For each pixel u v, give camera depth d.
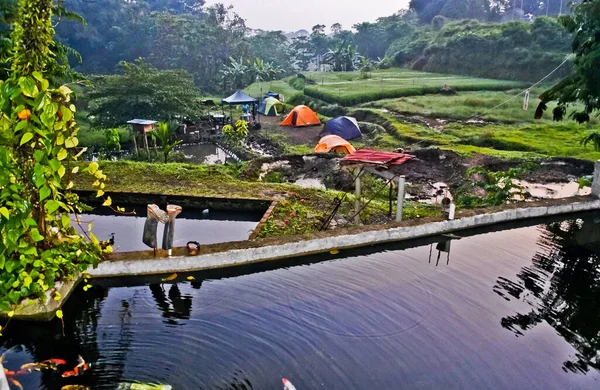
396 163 8.29
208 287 6.35
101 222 9.51
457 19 67.75
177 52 57.47
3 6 9.94
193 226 9.52
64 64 11.53
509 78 42.66
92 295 6.00
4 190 4.38
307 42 81.56
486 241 8.32
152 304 5.86
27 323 5.25
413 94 36.62
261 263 6.91
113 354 4.85
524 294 6.41
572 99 10.60
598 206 9.73
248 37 75.12
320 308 5.86
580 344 5.32
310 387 4.44
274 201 10.06
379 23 77.25
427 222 8.21
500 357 5.02
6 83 4.40
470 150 17.05
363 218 9.50
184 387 4.37
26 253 4.86
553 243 8.29
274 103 32.72
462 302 6.12
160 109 24.72
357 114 29.42
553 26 42.06
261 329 5.36
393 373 4.68
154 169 12.77
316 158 15.20
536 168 14.36
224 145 23.19
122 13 70.50
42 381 4.43
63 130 4.46
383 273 6.92
